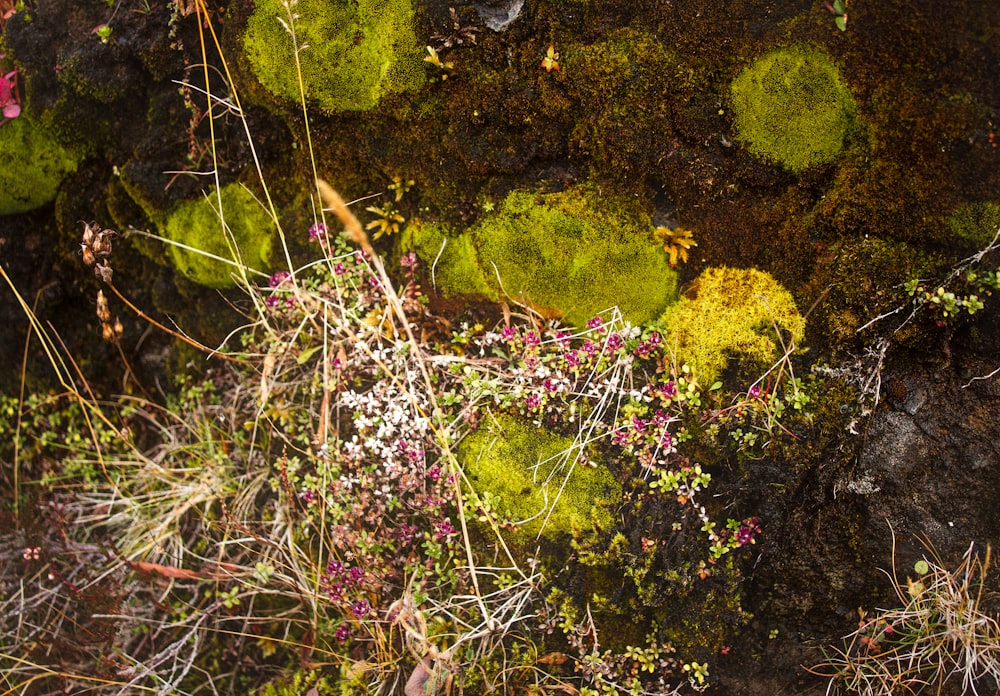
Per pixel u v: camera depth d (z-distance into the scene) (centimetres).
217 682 55
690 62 48
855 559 50
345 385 54
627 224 50
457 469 49
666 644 51
